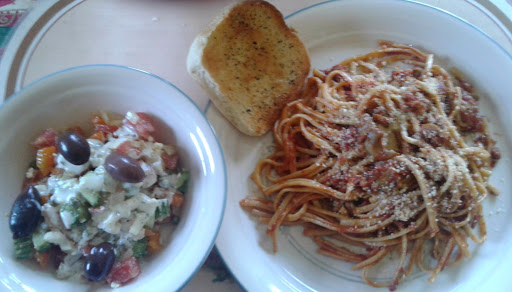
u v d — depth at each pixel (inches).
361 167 13.0
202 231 10.1
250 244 12.4
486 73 14.2
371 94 13.5
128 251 10.5
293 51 14.5
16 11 15.1
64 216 10.0
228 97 12.8
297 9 15.7
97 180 10.2
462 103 13.9
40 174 11.2
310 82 14.9
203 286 11.7
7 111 10.7
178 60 14.4
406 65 15.1
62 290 10.0
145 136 11.5
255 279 11.5
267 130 14.1
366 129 12.9
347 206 13.2
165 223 11.3
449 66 14.8
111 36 14.7
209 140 11.0
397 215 12.4
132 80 11.3
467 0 15.7
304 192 13.5
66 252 10.4
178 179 11.3
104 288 10.1
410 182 13.0
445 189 12.4
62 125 11.8
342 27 15.3
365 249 12.9
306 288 12.0
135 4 15.5
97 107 11.9
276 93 14.2
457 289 11.8
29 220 9.8
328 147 13.4
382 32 15.3
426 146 12.9
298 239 13.0
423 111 13.4
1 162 10.8
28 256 10.2
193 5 15.5
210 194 10.6
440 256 12.5
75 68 11.1
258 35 14.1
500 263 11.9
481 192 12.8
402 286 12.2
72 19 15.0
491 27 15.2
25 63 14.0
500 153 13.4
